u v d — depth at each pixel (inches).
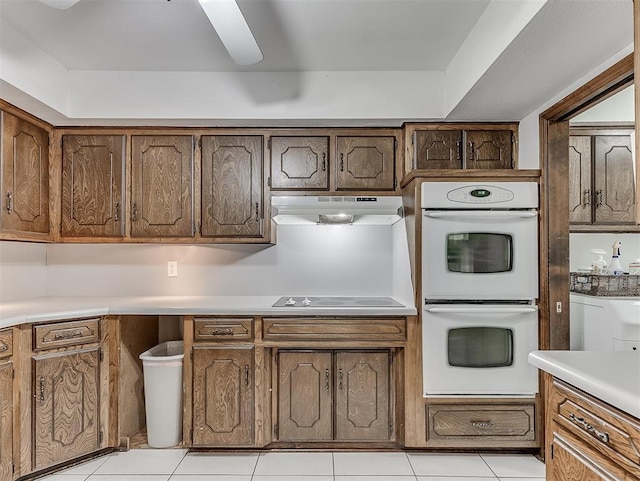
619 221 118.5
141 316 110.8
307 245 124.0
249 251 123.6
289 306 100.7
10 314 85.0
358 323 97.0
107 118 104.2
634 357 52.7
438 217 95.2
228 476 87.4
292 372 98.1
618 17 61.2
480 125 108.7
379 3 75.4
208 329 97.3
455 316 94.7
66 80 102.6
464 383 95.0
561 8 58.8
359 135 111.7
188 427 96.7
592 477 43.5
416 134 109.1
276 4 75.2
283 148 111.9
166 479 86.1
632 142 118.7
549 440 52.4
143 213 111.2
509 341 95.0
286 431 98.1
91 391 94.0
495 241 95.4
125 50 93.4
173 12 78.4
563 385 49.4
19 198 97.1
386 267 123.9
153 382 99.8
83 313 92.9
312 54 95.3
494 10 74.4
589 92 79.8
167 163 111.4
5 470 79.5
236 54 71.2
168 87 104.5
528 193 95.3
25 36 87.0
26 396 83.6
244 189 111.9
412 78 104.5
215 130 111.9
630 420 38.5
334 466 91.6
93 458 94.8
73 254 122.3
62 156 110.6
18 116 96.7
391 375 98.4
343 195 111.2
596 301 106.2
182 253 123.1
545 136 95.2
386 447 99.3
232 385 96.7
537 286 95.1
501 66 76.6
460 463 92.8
